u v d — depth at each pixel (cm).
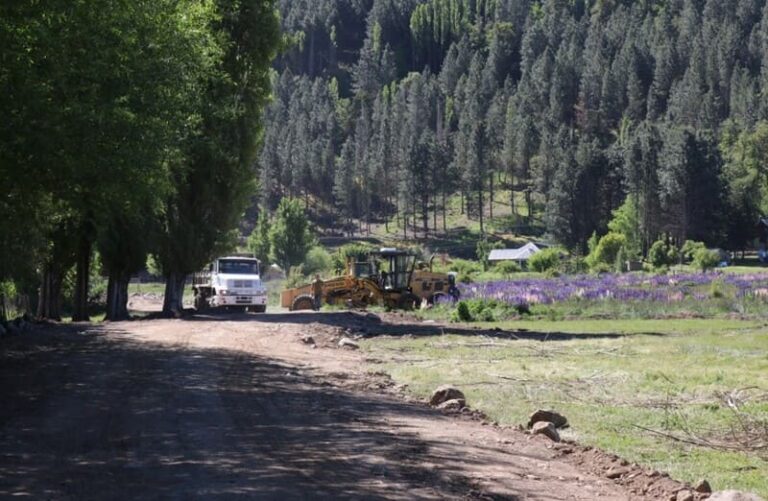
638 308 4781
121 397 1590
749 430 1369
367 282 5141
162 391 1667
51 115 1720
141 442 1173
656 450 1239
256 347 2620
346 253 8931
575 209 13150
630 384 1903
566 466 1109
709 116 16775
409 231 15325
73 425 1307
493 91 19962
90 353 2355
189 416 1389
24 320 3278
